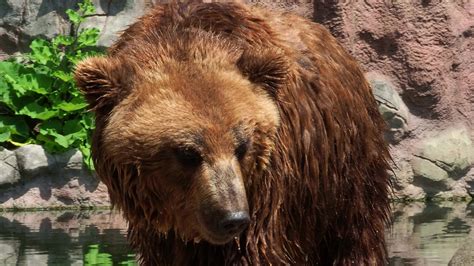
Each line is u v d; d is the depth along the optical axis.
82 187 19.50
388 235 15.70
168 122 8.42
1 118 20.27
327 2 21.38
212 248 9.45
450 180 21.09
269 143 8.84
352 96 10.72
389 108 20.95
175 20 9.39
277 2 21.52
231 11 9.68
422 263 13.41
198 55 8.86
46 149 19.69
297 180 9.74
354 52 21.50
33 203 19.19
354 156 10.66
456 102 21.67
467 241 14.03
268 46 9.61
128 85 8.70
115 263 13.25
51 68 20.61
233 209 8.25
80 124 19.86
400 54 21.52
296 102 9.71
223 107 8.49
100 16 21.55
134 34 9.45
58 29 21.39
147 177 8.64
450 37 21.59
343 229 10.75
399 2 21.53
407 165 20.95
